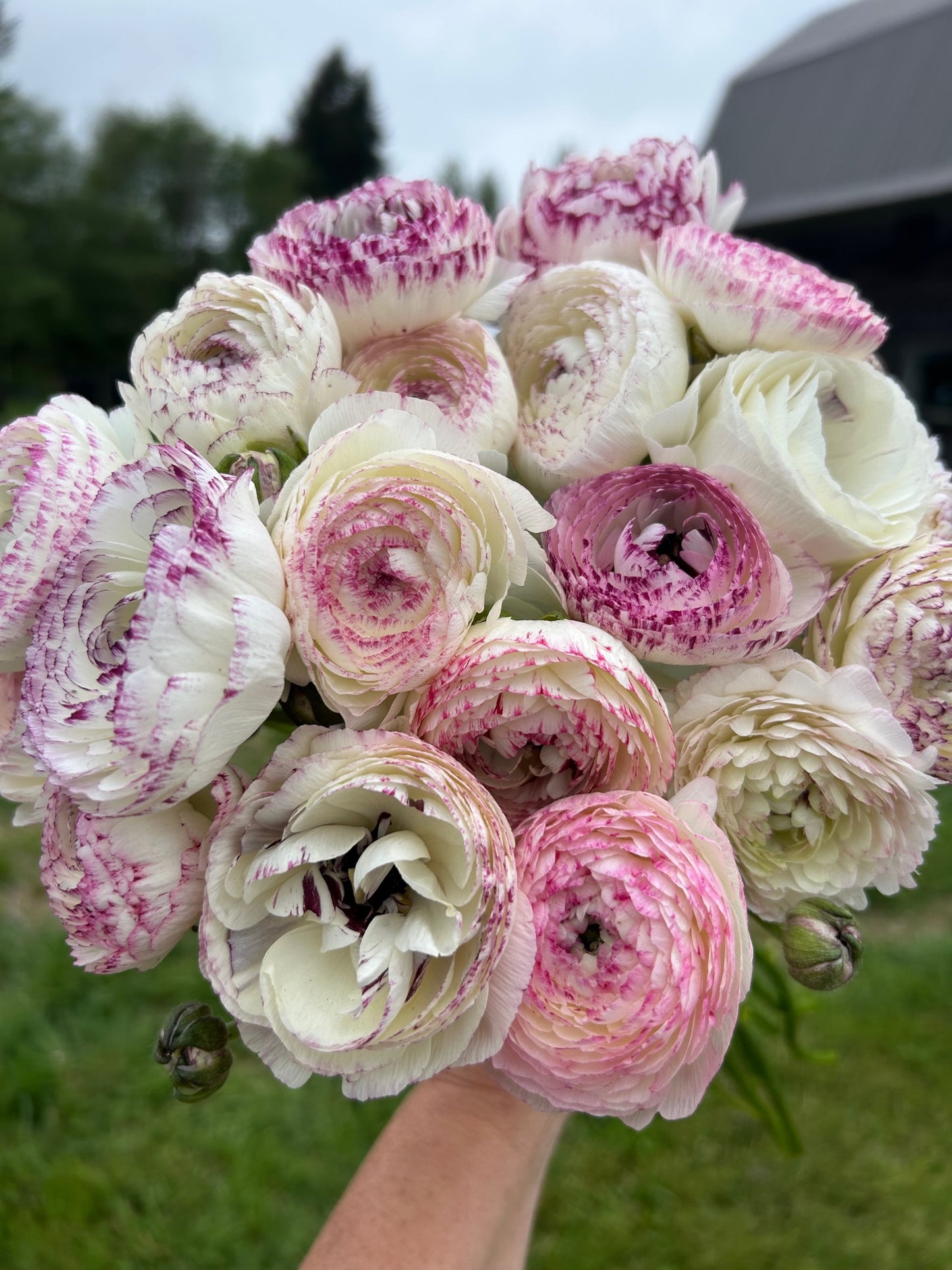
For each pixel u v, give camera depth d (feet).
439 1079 1.25
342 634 0.91
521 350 1.24
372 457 0.95
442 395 1.16
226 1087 3.35
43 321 32.94
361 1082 0.88
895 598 1.06
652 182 1.27
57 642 0.89
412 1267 1.09
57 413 1.04
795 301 1.07
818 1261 2.93
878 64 14.74
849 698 0.99
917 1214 3.05
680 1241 2.97
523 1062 0.94
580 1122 3.31
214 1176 3.06
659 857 0.90
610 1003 0.91
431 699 0.92
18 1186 3.03
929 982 3.91
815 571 1.03
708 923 0.88
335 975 0.91
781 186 15.10
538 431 1.15
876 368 1.26
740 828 1.07
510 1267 1.26
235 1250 2.85
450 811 0.83
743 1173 3.18
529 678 0.90
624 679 0.90
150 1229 2.91
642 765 0.94
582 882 0.92
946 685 1.10
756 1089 1.53
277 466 1.02
